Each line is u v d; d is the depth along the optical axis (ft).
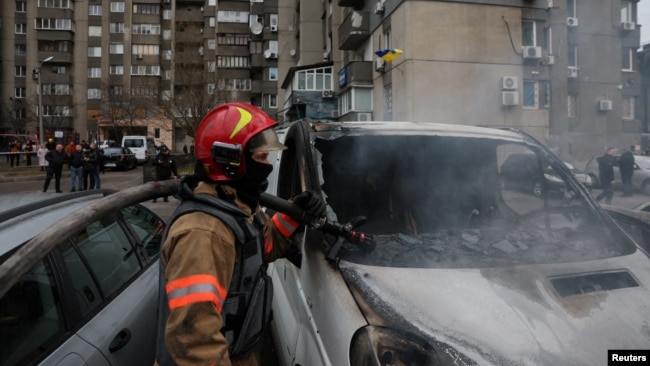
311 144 6.72
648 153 60.23
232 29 124.98
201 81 67.15
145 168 44.73
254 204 4.39
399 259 5.50
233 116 4.09
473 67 46.60
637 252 5.99
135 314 6.54
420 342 3.96
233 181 4.14
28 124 122.83
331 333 4.43
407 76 45.62
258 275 4.14
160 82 133.18
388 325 4.16
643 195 40.81
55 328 5.03
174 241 3.58
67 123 127.34
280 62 111.24
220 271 3.56
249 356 4.26
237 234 3.82
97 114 131.13
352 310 4.38
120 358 5.71
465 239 6.51
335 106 72.49
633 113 66.54
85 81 131.75
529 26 50.55
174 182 5.64
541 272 5.15
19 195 6.91
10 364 4.29
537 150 7.80
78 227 4.06
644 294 4.94
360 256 5.35
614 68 61.00
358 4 62.95
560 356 3.84
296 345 5.49
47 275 5.24
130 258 7.63
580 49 60.13
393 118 49.32
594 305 4.59
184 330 3.23
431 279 4.83
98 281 6.25
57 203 6.69
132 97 114.62
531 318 4.27
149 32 133.59
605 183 33.81
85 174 40.73
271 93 111.55
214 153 3.94
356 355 3.98
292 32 111.65
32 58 128.26
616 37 61.05
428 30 45.52
